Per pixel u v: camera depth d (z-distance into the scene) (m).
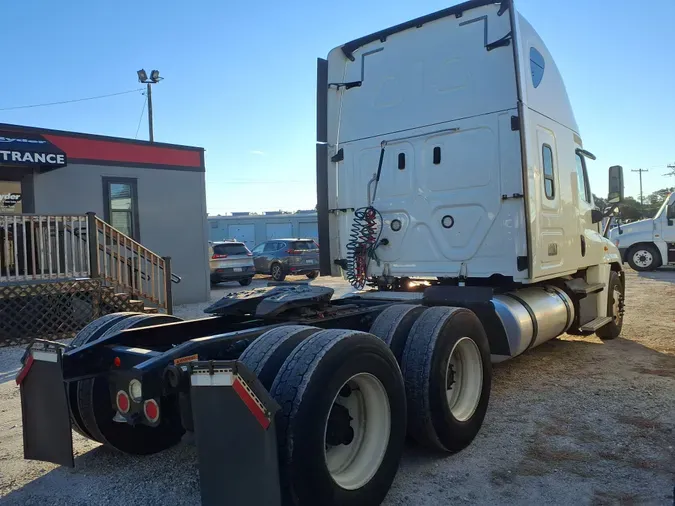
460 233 5.93
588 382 5.93
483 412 4.45
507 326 5.34
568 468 3.85
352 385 3.35
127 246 12.14
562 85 6.78
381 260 6.48
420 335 4.04
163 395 3.17
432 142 6.10
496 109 5.68
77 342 4.25
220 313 4.33
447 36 6.02
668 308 11.36
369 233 6.48
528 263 5.53
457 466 3.94
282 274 22.19
